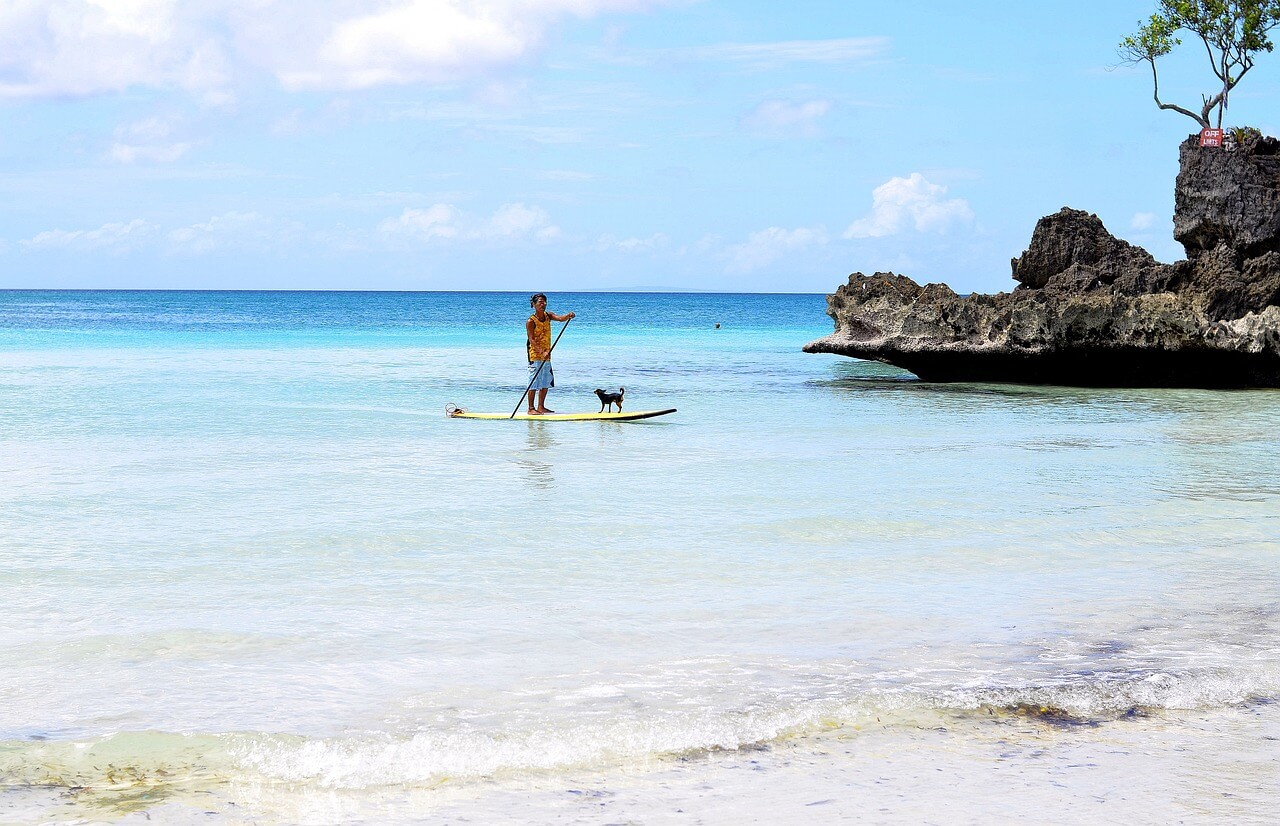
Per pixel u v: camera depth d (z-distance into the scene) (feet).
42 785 14.28
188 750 15.46
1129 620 22.75
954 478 42.11
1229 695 18.16
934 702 17.63
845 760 15.31
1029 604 23.97
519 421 62.95
